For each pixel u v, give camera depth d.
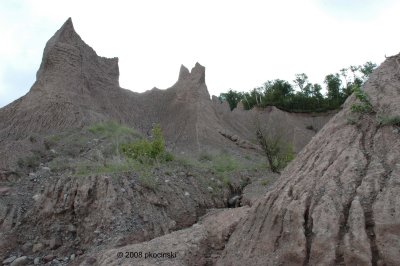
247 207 7.24
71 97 19.20
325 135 6.02
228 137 23.69
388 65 6.56
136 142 13.19
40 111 17.91
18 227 8.16
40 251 7.64
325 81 36.84
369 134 5.34
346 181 4.79
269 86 41.41
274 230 4.98
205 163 14.48
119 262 5.62
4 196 9.31
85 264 6.39
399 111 5.26
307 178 5.27
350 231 4.25
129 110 23.69
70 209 8.37
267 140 18.02
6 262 7.30
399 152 4.77
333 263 4.16
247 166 15.33
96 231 7.82
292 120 30.20
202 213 9.79
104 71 23.95
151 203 8.91
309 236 4.57
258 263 4.81
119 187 8.79
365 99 5.77
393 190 4.31
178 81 27.17
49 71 19.89
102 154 12.98
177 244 6.07
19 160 11.78
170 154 13.05
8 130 16.78
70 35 21.89
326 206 4.61
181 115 24.55
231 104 44.25
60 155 13.16
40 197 8.83
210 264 5.59
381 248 4.00
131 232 7.74
